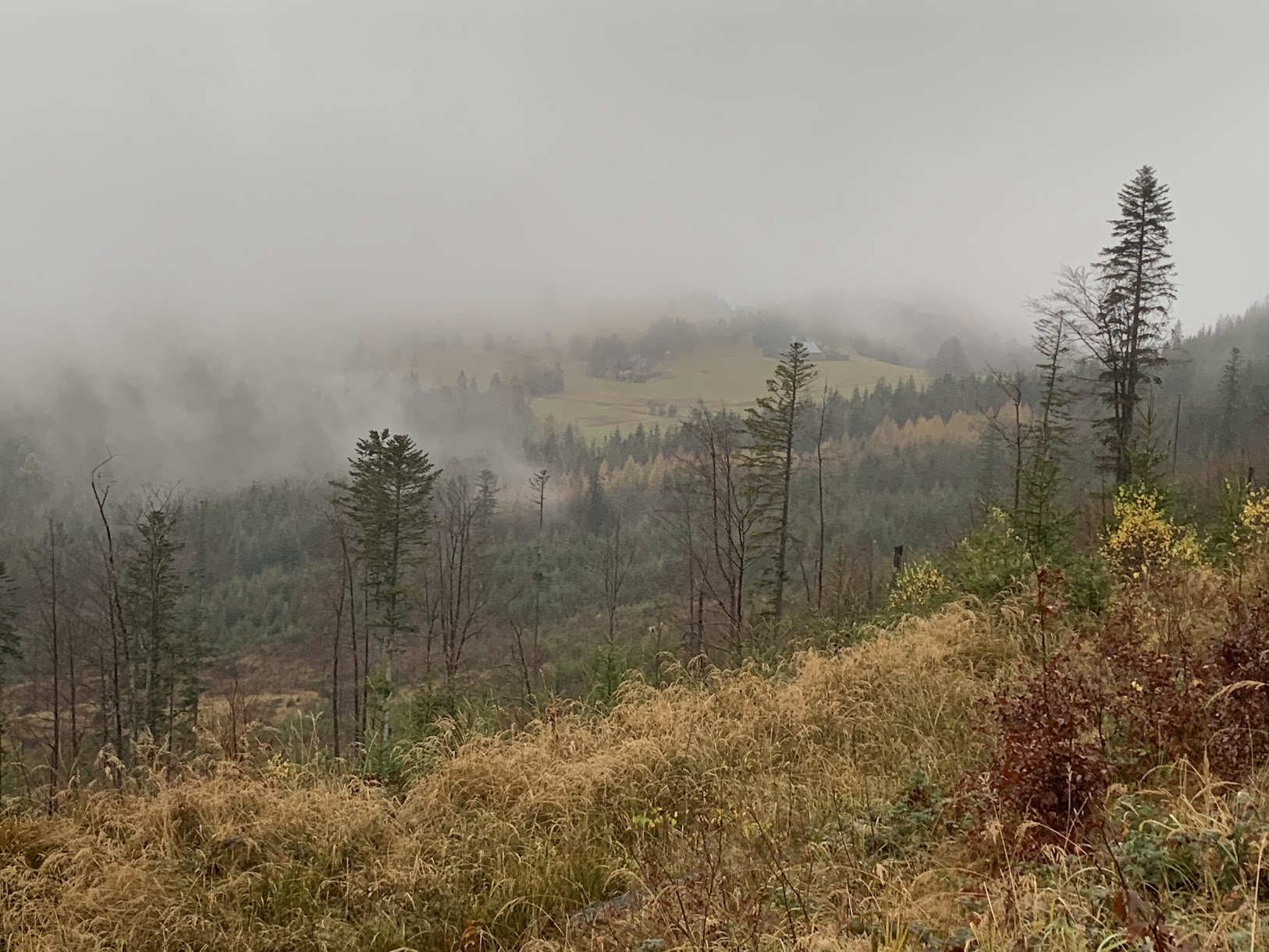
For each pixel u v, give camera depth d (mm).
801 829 5211
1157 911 2828
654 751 6586
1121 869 3398
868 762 6254
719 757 6688
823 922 3738
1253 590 6980
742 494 27266
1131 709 4895
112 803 6230
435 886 5160
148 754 7801
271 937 4770
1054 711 4480
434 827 5859
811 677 7957
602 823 5863
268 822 5723
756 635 15242
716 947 3680
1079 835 3795
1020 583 8992
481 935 4680
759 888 4320
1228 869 3209
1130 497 11977
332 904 5156
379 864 5387
